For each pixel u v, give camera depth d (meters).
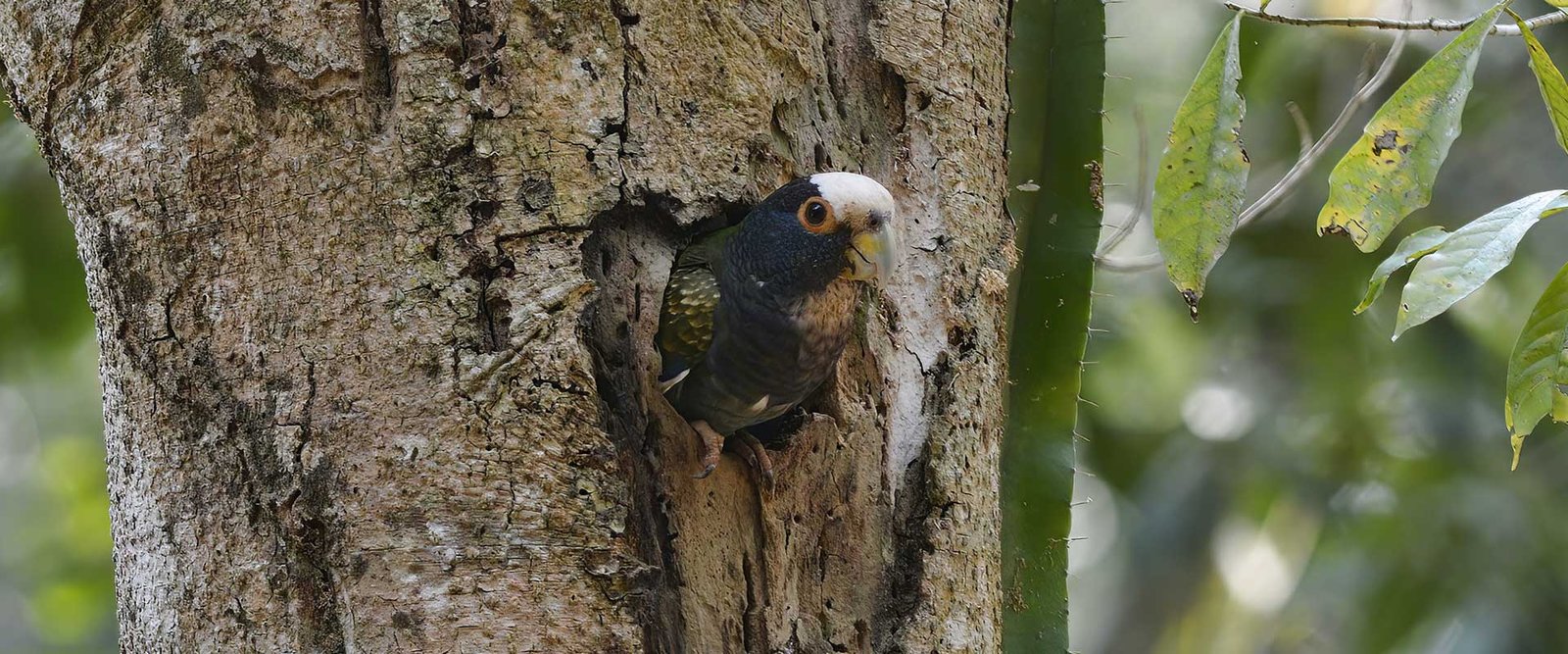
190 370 6.45
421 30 6.42
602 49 6.69
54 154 6.96
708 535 7.08
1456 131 6.19
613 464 6.27
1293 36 15.08
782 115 7.45
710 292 7.12
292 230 6.36
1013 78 8.59
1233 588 17.62
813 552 7.35
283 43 6.39
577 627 6.11
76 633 16.73
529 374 6.24
